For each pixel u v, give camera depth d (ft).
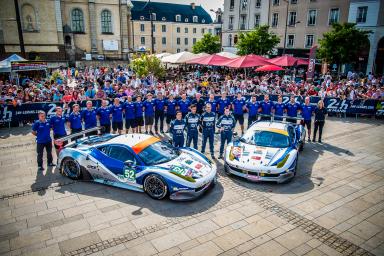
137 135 25.62
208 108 30.37
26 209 20.34
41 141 26.73
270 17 135.13
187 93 52.47
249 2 143.84
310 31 120.06
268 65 62.85
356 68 102.12
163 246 16.55
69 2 138.92
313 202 21.85
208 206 20.99
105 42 147.74
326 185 24.80
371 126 46.01
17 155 31.01
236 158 25.52
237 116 39.58
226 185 24.48
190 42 255.70
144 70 69.00
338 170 28.12
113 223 18.74
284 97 54.95
